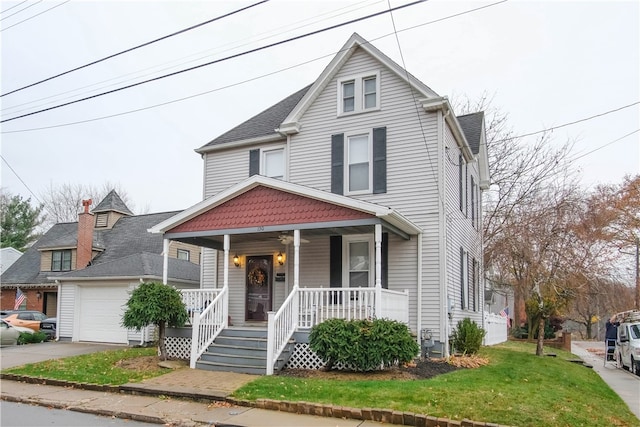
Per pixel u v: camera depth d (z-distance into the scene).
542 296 15.89
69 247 26.52
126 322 12.05
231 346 11.63
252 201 12.90
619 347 18.06
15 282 27.44
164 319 12.16
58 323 20.06
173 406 8.39
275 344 10.80
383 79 14.63
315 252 14.76
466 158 17.59
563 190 23.64
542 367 12.78
